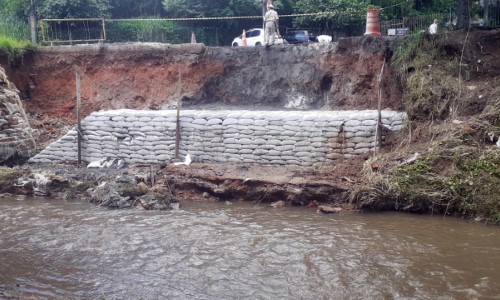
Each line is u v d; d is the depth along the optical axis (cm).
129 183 1282
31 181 1334
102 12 2575
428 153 1169
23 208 1195
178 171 1351
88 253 881
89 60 1898
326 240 934
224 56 1773
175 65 1806
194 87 1775
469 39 1414
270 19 1748
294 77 1681
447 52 1430
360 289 725
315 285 742
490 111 1205
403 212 1116
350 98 1563
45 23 2319
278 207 1191
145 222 1066
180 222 1066
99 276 782
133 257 861
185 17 2683
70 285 750
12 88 1666
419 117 1315
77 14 2469
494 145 1140
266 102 1711
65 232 1000
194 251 885
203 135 1448
